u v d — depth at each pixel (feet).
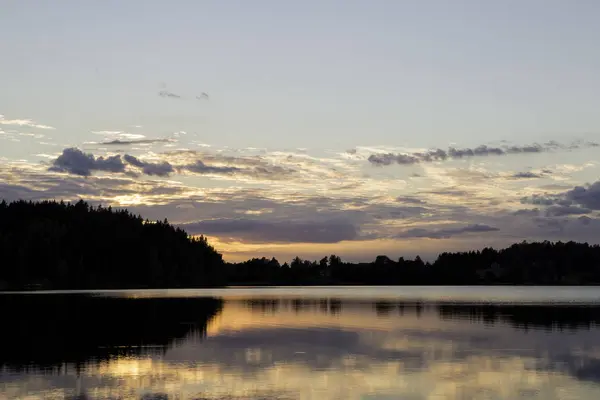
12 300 398.01
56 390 101.30
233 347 150.10
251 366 122.83
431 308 309.01
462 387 103.24
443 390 101.24
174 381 108.27
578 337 168.45
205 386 104.17
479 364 124.26
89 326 206.39
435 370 117.91
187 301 388.37
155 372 116.57
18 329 195.62
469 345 152.25
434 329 192.54
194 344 156.25
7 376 112.88
